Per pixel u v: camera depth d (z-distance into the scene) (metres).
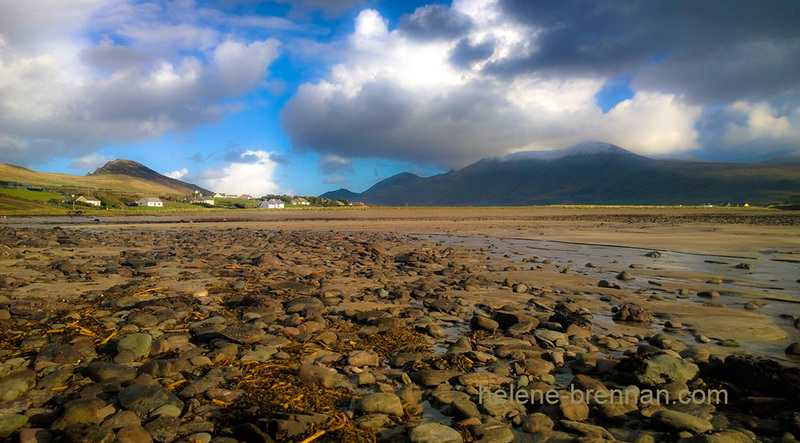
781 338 8.95
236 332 8.22
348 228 52.53
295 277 15.99
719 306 11.88
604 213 112.44
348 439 4.77
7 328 8.70
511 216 94.12
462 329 9.59
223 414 5.30
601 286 14.81
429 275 17.08
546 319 10.20
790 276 17.05
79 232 39.22
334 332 8.93
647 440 4.82
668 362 6.57
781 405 5.55
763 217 85.00
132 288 13.12
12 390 5.57
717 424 5.29
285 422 4.91
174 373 6.54
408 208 152.75
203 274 16.16
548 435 5.00
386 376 6.87
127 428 4.55
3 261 18.50
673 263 20.86
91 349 7.57
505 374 6.76
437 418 5.45
